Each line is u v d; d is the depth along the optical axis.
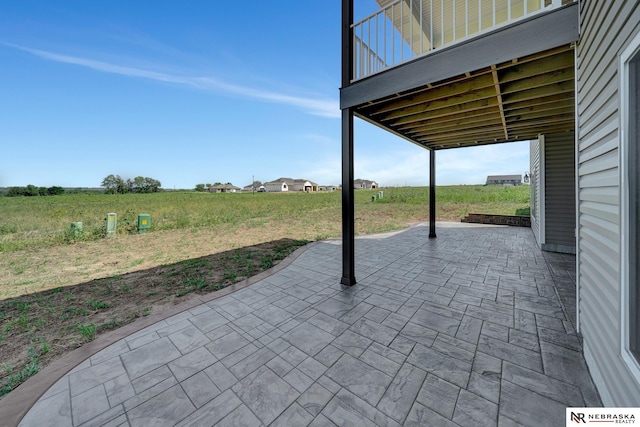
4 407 1.63
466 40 2.58
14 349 2.33
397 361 2.01
